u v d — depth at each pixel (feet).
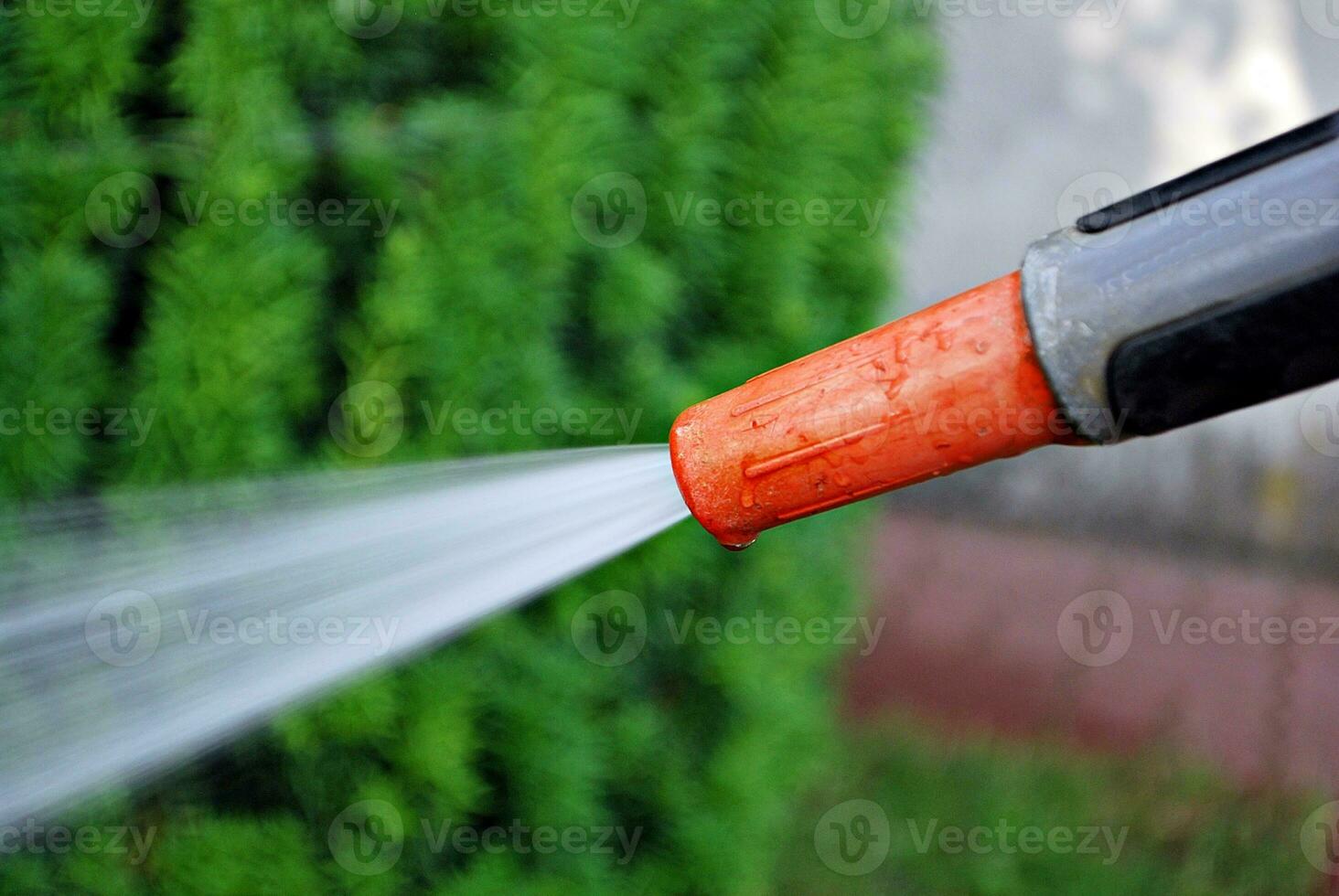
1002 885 4.23
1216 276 1.22
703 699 3.15
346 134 2.32
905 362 1.30
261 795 2.50
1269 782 5.21
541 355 2.46
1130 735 5.34
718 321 3.04
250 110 2.21
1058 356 1.25
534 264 2.43
